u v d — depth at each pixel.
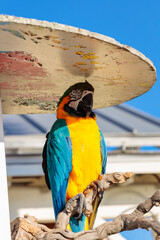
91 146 4.54
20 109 5.03
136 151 6.97
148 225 3.55
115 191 6.96
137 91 4.58
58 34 3.27
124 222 3.70
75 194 4.47
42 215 6.68
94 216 4.56
